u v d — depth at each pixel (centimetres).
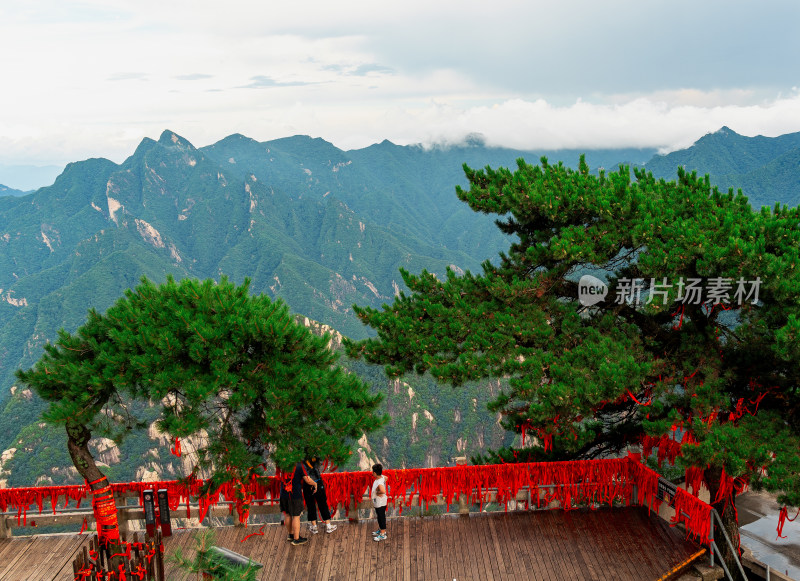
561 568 1148
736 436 1145
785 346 1145
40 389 1138
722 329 1481
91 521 1245
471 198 1670
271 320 1196
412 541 1244
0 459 13125
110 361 1095
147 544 937
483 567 1153
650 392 1387
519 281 1565
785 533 1584
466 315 1580
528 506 1362
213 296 1223
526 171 1766
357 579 1118
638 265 1382
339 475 1298
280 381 1187
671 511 1299
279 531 1287
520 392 1284
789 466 1114
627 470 1380
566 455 1667
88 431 1133
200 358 1119
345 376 1323
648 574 1128
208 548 802
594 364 1290
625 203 1473
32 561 1138
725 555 1318
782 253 1336
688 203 1580
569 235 1459
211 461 1205
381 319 1619
